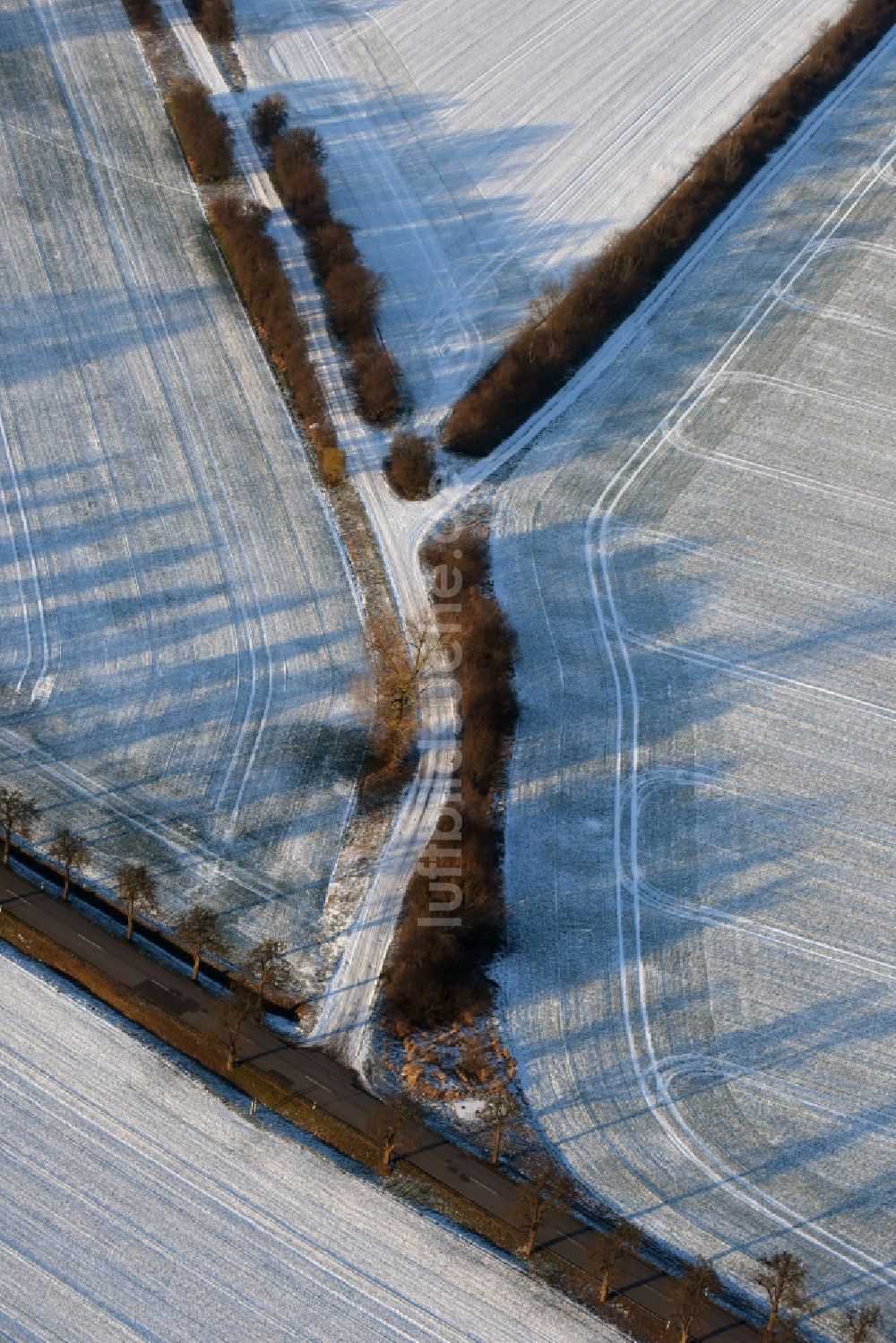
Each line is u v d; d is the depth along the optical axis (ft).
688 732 334.24
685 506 392.68
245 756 323.78
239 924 288.92
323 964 282.36
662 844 310.24
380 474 395.75
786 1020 279.28
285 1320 228.22
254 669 343.87
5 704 331.57
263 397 416.67
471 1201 245.04
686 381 432.25
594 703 338.75
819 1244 244.42
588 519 386.93
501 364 426.51
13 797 293.43
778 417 422.41
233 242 456.04
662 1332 229.25
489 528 382.63
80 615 354.54
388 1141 246.47
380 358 418.31
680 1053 272.31
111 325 435.94
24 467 392.47
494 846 305.94
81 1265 232.94
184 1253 235.61
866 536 388.57
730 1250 242.17
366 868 300.40
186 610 357.20
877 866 309.63
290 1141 251.80
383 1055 266.77
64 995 271.69
